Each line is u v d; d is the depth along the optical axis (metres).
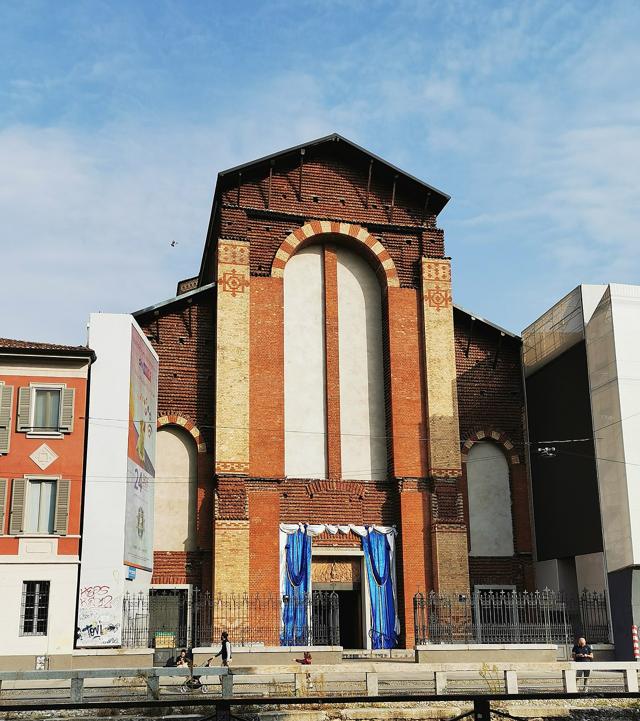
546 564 37.94
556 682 24.70
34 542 28.16
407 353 36.97
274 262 36.59
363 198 38.25
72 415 29.48
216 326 35.44
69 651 27.42
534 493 39.34
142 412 32.56
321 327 37.41
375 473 36.38
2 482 28.50
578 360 36.66
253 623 32.53
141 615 31.16
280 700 9.79
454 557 34.75
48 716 18.52
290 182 37.62
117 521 28.97
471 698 9.70
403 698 9.88
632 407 33.50
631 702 20.23
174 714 18.80
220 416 34.22
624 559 32.44
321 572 34.84
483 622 34.88
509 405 40.59
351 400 36.97
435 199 38.69
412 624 34.03
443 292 37.72
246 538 33.22
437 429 36.03
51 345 30.56
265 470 34.38
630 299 34.59
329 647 29.14
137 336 31.88
